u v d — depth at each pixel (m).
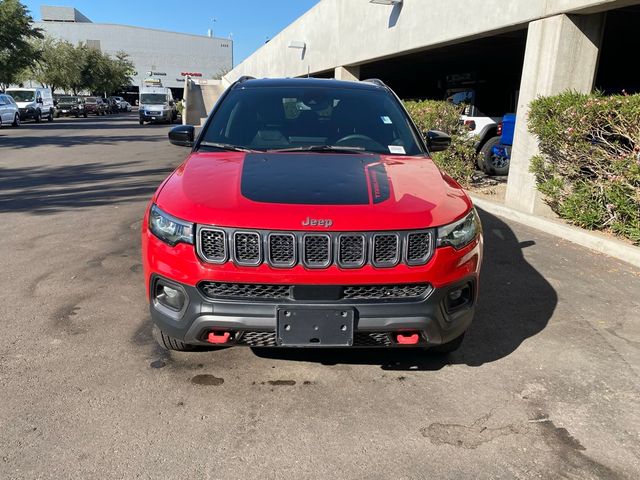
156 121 33.97
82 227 6.62
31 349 3.51
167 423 2.77
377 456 2.55
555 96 6.59
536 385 3.20
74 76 60.16
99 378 3.18
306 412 2.89
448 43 9.55
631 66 16.59
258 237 2.71
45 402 2.92
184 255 2.78
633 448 2.65
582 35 6.73
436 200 3.01
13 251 5.61
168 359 3.42
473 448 2.62
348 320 2.73
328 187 3.02
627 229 5.84
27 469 2.42
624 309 4.32
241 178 3.12
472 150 9.47
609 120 5.81
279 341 2.76
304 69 19.39
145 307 4.20
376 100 4.45
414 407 2.95
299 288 2.73
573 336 3.84
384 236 2.75
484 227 6.88
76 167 12.27
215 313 2.76
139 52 92.81
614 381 3.26
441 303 2.85
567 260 5.52
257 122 4.07
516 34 9.84
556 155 6.70
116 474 2.40
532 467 2.49
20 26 33.78
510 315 4.18
